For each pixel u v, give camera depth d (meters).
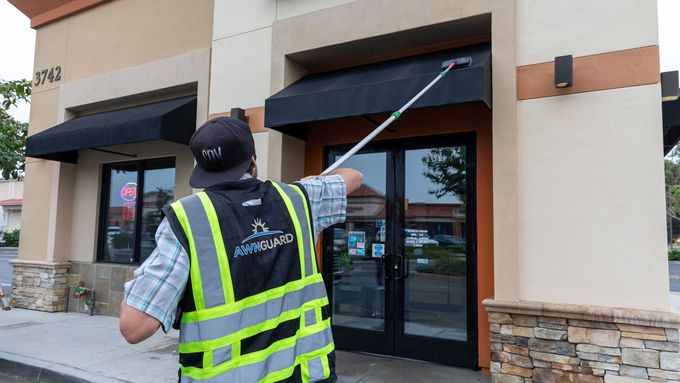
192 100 6.75
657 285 3.71
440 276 5.14
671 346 3.53
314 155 6.04
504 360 4.09
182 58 6.96
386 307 5.39
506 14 4.41
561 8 4.21
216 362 1.38
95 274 7.97
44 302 8.12
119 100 7.85
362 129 5.73
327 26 5.45
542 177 4.16
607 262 3.88
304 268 1.67
